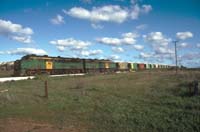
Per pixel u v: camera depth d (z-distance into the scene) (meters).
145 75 56.50
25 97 19.95
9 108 15.59
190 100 16.50
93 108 15.48
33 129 10.67
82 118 12.74
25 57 56.66
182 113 12.88
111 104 16.64
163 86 27.02
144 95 20.86
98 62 82.19
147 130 10.41
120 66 95.00
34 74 55.75
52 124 11.59
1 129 10.62
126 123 11.53
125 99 19.03
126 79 44.53
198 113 12.64
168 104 15.98
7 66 87.06
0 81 41.19
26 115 13.57
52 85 34.06
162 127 10.62
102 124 11.48
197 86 18.98
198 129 10.16
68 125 11.38
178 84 26.48
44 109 15.32
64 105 16.66
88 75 62.41
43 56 60.69
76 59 72.50
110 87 28.83
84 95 21.94
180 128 10.39
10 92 23.47
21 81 41.66
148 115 12.92
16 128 10.81
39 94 22.81
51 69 61.16
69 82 39.38
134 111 14.05
